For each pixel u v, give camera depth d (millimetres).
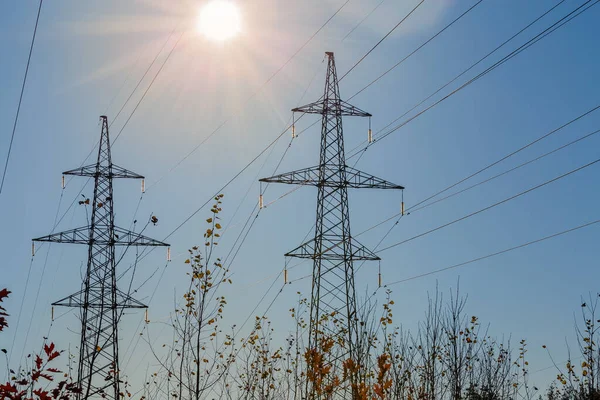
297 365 24234
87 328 28328
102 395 21016
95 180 41000
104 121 42438
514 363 25531
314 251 34125
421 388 22500
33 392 13672
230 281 21453
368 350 20641
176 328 21203
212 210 21469
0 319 13047
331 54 36719
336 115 35750
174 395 21484
